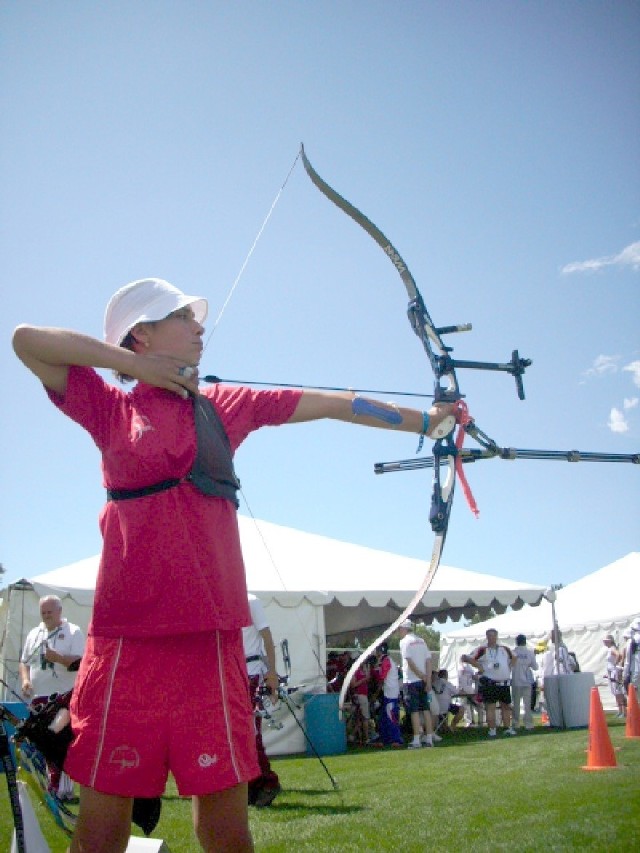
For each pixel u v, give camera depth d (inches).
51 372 82.5
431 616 662.5
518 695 505.7
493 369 115.3
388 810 199.6
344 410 95.9
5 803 203.5
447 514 111.5
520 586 534.6
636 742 358.3
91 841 79.9
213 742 81.0
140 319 89.0
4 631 379.9
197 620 80.7
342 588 463.2
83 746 80.4
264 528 553.6
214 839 83.4
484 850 143.9
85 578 415.2
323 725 420.5
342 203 120.9
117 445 83.0
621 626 745.6
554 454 123.7
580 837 149.6
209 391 94.1
